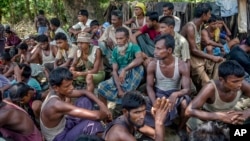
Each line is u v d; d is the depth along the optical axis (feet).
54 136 10.90
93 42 17.66
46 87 18.03
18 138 10.15
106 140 9.01
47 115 10.41
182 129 12.73
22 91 12.00
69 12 30.81
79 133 10.84
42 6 46.96
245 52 14.70
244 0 21.71
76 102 12.05
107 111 11.76
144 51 16.71
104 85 14.61
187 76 12.62
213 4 22.99
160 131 9.61
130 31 17.42
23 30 42.80
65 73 10.46
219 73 10.24
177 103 12.31
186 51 14.94
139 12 19.10
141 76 14.85
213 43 16.92
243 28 21.99
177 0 32.55
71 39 24.62
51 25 24.38
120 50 14.88
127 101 8.91
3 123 9.76
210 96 10.96
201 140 6.97
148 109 12.46
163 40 12.36
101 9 31.81
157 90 13.12
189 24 15.56
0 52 21.74
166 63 12.68
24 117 10.14
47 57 19.72
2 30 21.71
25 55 20.56
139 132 11.67
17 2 47.88
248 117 10.54
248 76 14.58
